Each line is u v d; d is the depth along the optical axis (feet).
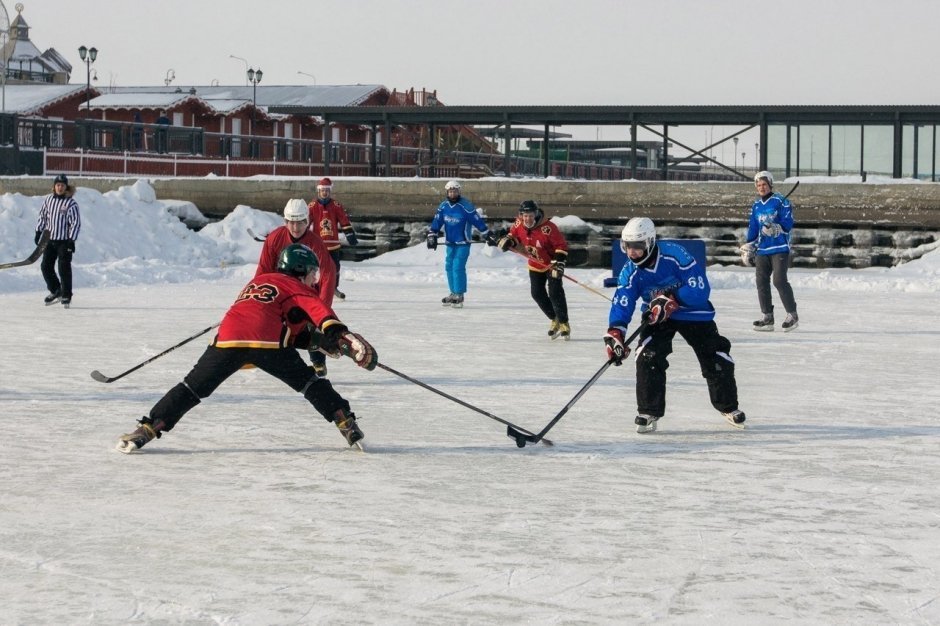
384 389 37.40
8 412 32.37
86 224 99.04
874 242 101.91
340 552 19.02
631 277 29.43
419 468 25.50
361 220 114.73
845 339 52.75
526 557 18.79
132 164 146.72
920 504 22.58
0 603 16.43
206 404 33.76
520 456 26.94
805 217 103.40
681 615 16.10
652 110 127.13
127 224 102.99
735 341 51.96
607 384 38.65
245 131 185.26
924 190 100.42
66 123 148.77
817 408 34.06
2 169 136.87
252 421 31.09
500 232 64.13
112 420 31.24
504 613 16.12
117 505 22.03
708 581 17.62
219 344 26.81
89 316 59.62
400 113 135.74
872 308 68.13
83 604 16.42
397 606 16.38
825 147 128.26
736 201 104.94
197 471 25.04
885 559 18.81
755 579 17.72
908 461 26.63
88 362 42.50
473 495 23.02
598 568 18.24
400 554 18.90
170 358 43.83
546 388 37.70
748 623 15.80
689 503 22.52
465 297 74.23
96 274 82.17
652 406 29.86
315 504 22.18
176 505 22.03
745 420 31.45
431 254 108.68
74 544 19.40
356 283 86.43
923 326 58.39
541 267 51.47
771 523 21.07
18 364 41.93
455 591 17.04
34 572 17.87
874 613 16.20
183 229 107.45
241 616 15.92
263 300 26.55
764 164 125.70
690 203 106.01
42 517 21.15
